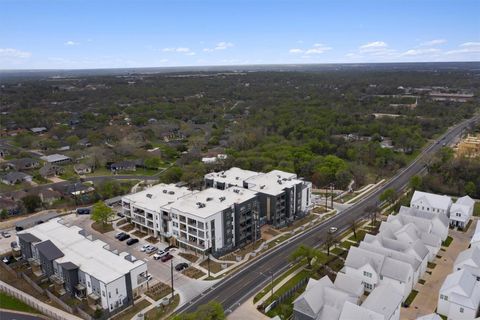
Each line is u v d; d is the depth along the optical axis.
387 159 185.50
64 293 85.25
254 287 87.88
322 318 70.06
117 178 176.38
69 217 131.12
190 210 104.00
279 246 109.12
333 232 116.81
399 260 85.25
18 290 87.88
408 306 80.19
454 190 151.38
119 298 79.94
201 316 69.88
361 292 78.06
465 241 110.00
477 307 74.44
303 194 129.62
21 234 100.31
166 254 101.69
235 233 107.94
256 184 127.06
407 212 114.62
